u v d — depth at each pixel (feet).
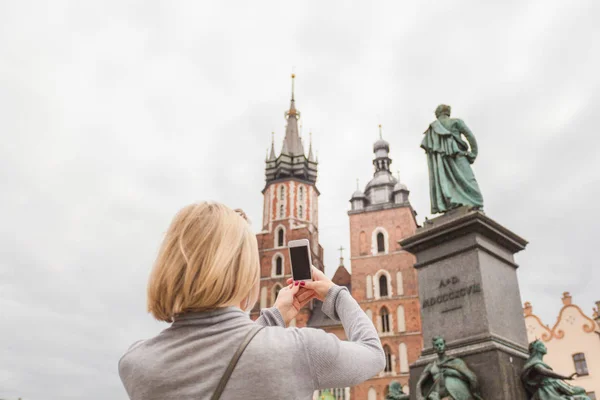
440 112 29.37
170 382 4.10
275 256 159.33
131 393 4.28
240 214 5.29
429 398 20.33
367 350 4.76
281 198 170.40
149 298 4.65
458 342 22.58
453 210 26.40
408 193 159.74
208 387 4.05
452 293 23.79
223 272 4.43
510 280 24.63
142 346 4.52
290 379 4.12
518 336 23.41
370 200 164.25
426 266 25.34
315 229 173.99
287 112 193.98
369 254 151.43
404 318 139.33
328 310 5.68
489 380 20.59
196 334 4.33
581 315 108.47
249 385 4.03
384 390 130.41
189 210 4.93
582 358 105.40
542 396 20.18
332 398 123.13
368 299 145.07
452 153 27.66
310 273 5.88
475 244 23.62
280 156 178.40
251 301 5.05
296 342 4.32
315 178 179.63
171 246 4.68
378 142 177.88
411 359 133.39
